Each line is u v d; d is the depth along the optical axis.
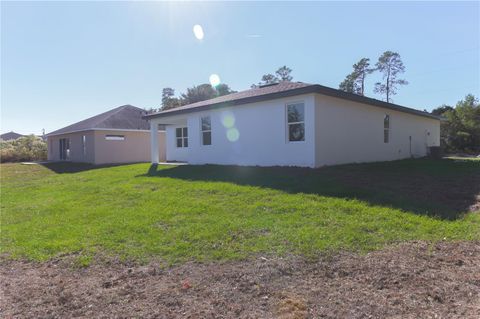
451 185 7.39
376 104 13.02
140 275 3.75
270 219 5.39
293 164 10.71
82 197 8.55
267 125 11.42
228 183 8.47
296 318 2.71
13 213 7.32
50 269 4.10
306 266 3.73
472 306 2.81
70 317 2.91
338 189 7.03
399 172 9.33
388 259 3.79
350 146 11.92
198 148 14.18
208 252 4.28
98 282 3.63
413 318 2.66
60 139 26.30
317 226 4.94
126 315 2.90
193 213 6.06
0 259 4.52
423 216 5.18
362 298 3.01
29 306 3.14
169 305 3.05
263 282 3.41
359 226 4.82
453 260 3.73
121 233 5.23
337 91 10.52
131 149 22.59
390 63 54.34
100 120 22.05
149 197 7.75
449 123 27.06
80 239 5.10
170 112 14.84
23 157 28.33
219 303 3.04
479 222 4.87
